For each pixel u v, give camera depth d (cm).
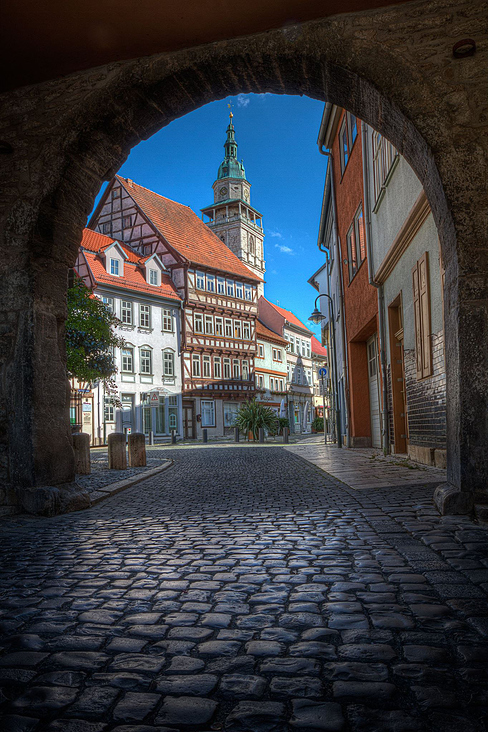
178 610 269
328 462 1198
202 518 536
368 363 1755
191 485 864
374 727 163
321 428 5884
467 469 479
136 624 252
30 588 311
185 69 597
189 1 523
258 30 572
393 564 340
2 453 607
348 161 1622
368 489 688
